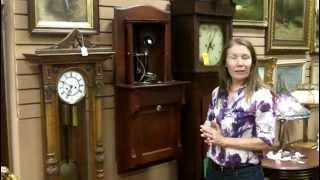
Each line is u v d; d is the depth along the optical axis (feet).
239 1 10.01
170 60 8.67
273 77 11.18
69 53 7.04
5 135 7.48
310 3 12.14
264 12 10.86
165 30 8.54
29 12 7.14
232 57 5.97
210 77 9.18
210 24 9.11
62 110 7.59
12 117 7.39
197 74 8.84
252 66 6.00
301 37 12.09
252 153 5.92
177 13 8.95
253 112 5.85
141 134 8.47
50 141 7.20
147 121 8.55
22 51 7.21
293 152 9.68
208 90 9.23
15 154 7.44
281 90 11.50
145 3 8.77
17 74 7.20
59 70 7.15
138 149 8.45
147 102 8.32
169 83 8.57
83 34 7.72
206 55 9.05
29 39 7.27
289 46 11.69
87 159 7.95
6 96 7.42
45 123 7.20
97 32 7.91
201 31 8.91
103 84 8.04
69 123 7.68
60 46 7.06
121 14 8.12
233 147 5.90
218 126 6.11
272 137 5.82
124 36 8.23
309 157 9.44
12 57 7.18
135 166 8.46
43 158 7.54
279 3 11.22
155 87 8.36
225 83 6.21
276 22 11.18
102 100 7.97
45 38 7.45
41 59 6.82
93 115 7.67
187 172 9.41
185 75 9.04
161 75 8.71
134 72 8.54
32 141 7.49
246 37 10.57
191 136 9.20
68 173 7.83
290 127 11.06
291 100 10.14
